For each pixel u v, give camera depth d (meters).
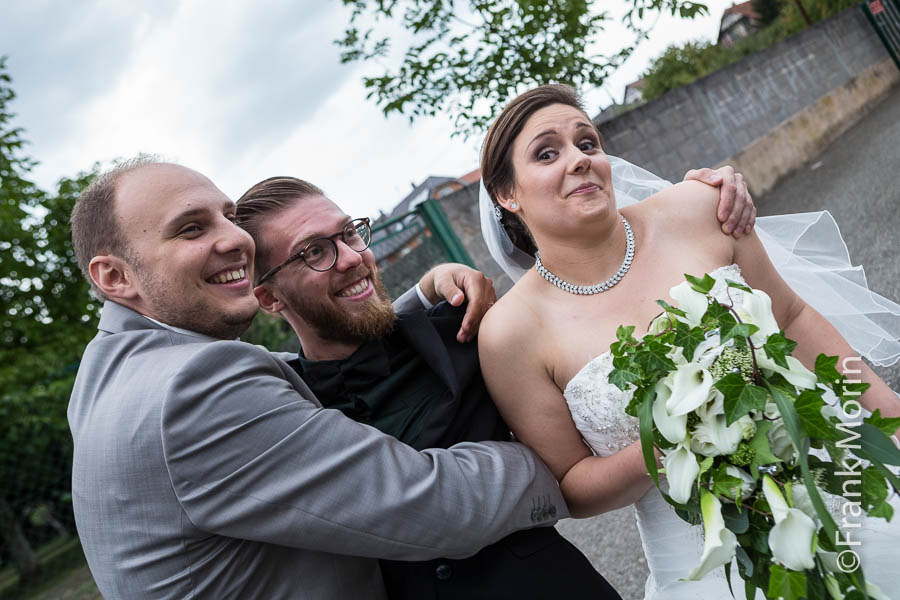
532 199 1.86
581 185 1.80
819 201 7.77
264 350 1.57
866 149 9.27
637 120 9.02
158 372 1.44
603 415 1.77
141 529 1.41
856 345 2.33
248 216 1.93
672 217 1.92
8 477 5.93
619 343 1.43
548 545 1.68
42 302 9.79
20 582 5.85
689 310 1.38
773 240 2.30
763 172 10.09
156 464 1.39
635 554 3.41
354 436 1.45
